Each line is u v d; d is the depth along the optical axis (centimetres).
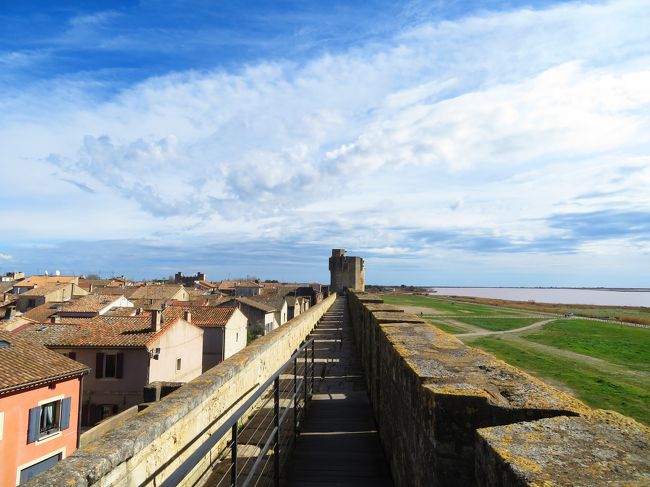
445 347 435
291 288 7956
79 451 304
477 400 250
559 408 229
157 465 370
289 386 902
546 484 136
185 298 5534
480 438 186
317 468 502
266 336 920
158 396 1234
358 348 1390
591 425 192
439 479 253
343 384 941
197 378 520
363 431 629
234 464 331
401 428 400
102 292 5622
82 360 2327
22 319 2909
